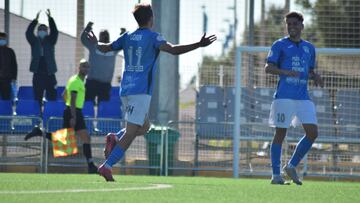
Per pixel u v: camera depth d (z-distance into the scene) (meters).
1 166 50.88
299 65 34.59
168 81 53.88
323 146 51.84
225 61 58.09
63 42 56.31
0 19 56.03
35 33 57.09
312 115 34.66
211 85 55.72
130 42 29.55
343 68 53.47
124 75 29.77
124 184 27.97
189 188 26.61
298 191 27.08
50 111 52.38
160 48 29.08
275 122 34.81
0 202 18.53
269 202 21.19
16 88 55.78
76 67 56.47
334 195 25.14
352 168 51.50
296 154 34.69
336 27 56.88
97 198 20.34
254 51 49.22
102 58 53.00
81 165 50.78
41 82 53.69
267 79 54.94
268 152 51.53
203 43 28.55
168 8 54.19
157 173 50.84
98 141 51.19
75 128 46.81
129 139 29.59
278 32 56.84
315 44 57.09
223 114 55.16
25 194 21.08
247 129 51.41
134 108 29.36
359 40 57.00
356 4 56.62
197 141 51.19
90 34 30.55
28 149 50.81
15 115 52.62
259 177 50.81
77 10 56.31
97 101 53.12
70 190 23.23
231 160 51.22
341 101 52.94
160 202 19.75
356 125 52.66
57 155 49.00
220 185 31.05
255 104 54.41
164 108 53.84
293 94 34.59
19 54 56.41
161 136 50.50
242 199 22.02
